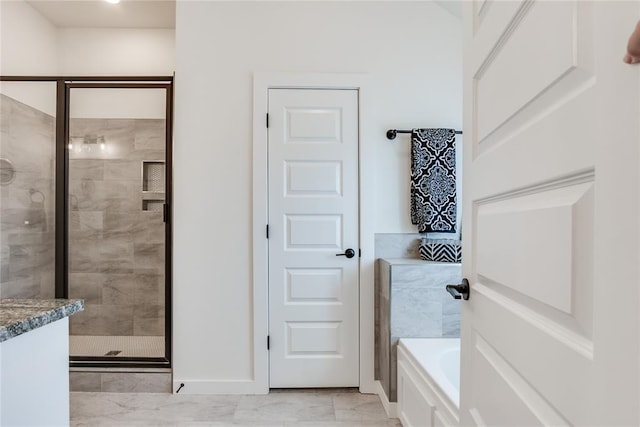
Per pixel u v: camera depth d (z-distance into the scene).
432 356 1.82
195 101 2.36
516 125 0.70
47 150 2.55
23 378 0.99
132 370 2.38
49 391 1.09
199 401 2.25
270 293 2.38
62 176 2.54
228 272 2.36
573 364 0.50
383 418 2.08
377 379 2.38
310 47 2.39
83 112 2.61
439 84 2.42
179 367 2.34
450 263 2.15
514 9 0.69
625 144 0.41
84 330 2.70
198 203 2.35
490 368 0.80
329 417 2.08
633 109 0.40
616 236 0.42
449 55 2.42
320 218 2.39
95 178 2.65
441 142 2.34
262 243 2.35
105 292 2.71
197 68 2.36
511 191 0.71
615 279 0.42
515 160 0.69
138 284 2.71
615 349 0.42
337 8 2.40
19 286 2.56
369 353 2.38
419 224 2.35
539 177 0.60
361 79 2.39
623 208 0.41
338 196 2.39
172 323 2.36
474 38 0.93
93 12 2.81
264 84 2.36
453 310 2.12
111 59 3.02
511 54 0.71
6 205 2.55
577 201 0.49
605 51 0.44
